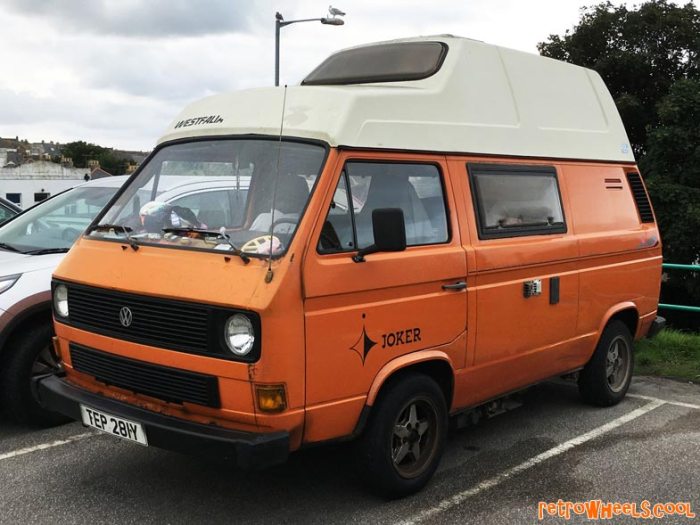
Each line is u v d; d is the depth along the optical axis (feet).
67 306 14.62
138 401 13.39
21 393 17.65
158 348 12.71
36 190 144.66
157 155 15.81
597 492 14.93
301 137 13.35
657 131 64.59
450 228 15.02
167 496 14.43
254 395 11.80
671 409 20.90
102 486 14.85
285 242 12.28
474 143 15.92
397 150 14.06
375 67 16.52
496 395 16.84
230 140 14.34
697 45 81.97
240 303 11.71
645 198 22.17
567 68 20.01
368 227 13.43
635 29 86.33
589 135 20.02
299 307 12.01
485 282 15.72
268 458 11.73
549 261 17.48
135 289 12.98
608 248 19.67
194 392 12.37
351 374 12.94
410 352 14.05
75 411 13.69
